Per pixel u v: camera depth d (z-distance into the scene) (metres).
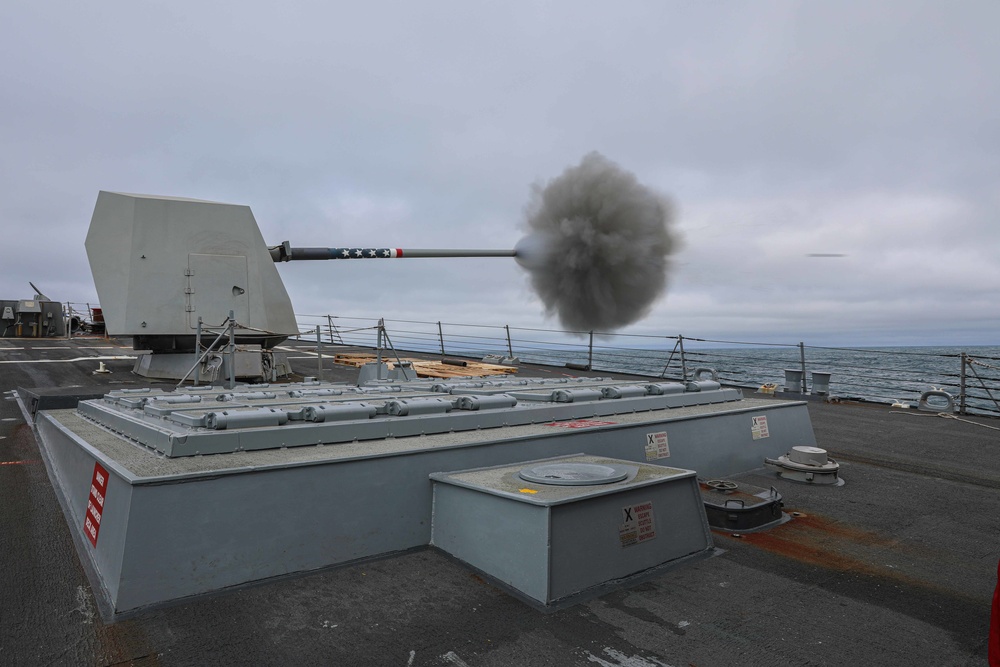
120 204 10.96
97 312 24.75
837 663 2.86
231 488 3.40
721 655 2.90
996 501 5.60
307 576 3.58
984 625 3.27
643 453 5.43
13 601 3.26
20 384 11.51
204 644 2.87
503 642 2.96
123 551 3.10
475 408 5.18
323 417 4.36
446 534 3.98
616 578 3.66
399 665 2.75
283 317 12.28
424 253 12.03
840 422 10.09
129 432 4.68
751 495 5.09
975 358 11.37
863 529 4.79
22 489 5.34
